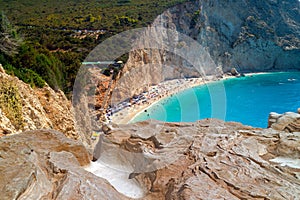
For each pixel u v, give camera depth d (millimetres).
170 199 5574
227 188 5613
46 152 6160
